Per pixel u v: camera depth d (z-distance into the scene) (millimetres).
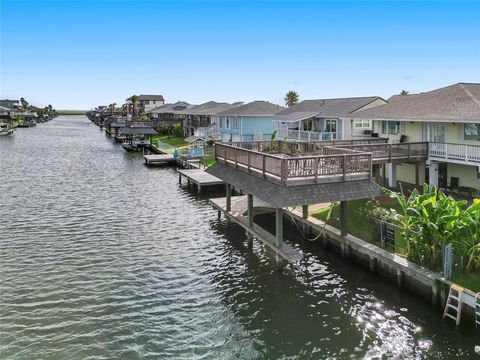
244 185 20703
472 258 15172
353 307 15852
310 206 26250
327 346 13430
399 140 31703
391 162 27516
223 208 27172
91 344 13625
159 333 14328
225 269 19781
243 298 16828
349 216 23078
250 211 22406
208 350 13352
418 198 16672
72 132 127625
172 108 112125
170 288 17781
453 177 27812
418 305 15648
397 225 18281
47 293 17172
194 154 52688
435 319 14625
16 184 41562
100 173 49406
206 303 16438
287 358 12859
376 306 15820
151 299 16781
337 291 17219
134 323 14953
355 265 19578
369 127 40750
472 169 26484
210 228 26641
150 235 25109
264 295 17047
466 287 14188
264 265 20188
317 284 17906
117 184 42219
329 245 21625
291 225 25906
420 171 29688
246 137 58062
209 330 14500
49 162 58844
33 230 25766
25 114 169500
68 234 25078
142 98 159000
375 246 18656
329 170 18406
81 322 14969
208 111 74875
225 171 23766
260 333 14273
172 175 48250
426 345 13211
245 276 18938
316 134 39781
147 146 75188
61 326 14672
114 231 25875
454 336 13570
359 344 13469
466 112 24250
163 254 21828
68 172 49938
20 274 19000
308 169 17906
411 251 16672
